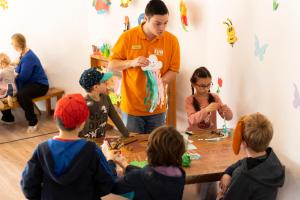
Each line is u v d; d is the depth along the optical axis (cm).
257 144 175
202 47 298
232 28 250
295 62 196
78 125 171
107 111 243
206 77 254
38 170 170
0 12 486
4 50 502
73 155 166
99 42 430
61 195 169
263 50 222
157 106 270
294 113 201
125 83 268
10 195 300
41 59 487
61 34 462
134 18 370
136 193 169
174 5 320
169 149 164
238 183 176
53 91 477
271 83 218
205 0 284
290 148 208
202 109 250
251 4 228
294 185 207
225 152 217
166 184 165
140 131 276
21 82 443
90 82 232
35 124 442
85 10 436
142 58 245
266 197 177
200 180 191
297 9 191
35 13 469
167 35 263
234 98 259
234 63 254
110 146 218
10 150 388
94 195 177
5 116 464
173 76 270
